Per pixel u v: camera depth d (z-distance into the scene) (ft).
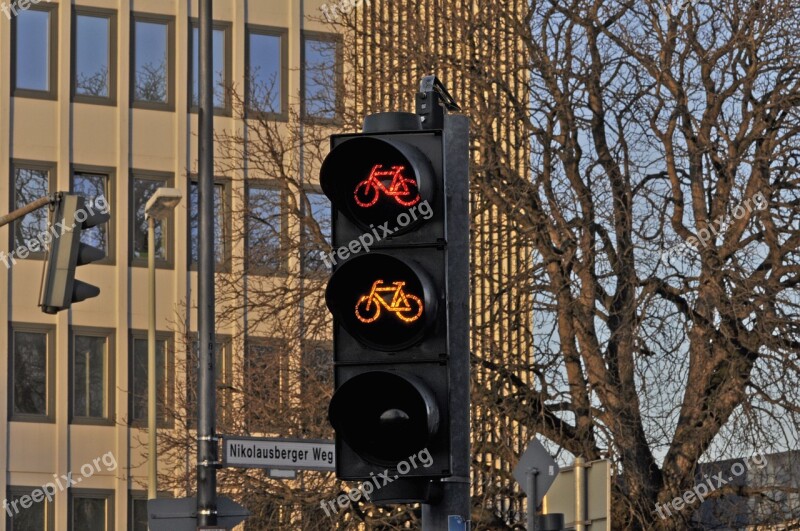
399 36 101.04
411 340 26.63
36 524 168.96
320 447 53.67
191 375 105.81
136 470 171.53
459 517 26.61
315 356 94.07
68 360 170.81
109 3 176.45
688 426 84.99
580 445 86.12
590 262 88.84
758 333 83.61
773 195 88.79
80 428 171.12
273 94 175.63
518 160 94.94
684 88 91.86
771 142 90.22
